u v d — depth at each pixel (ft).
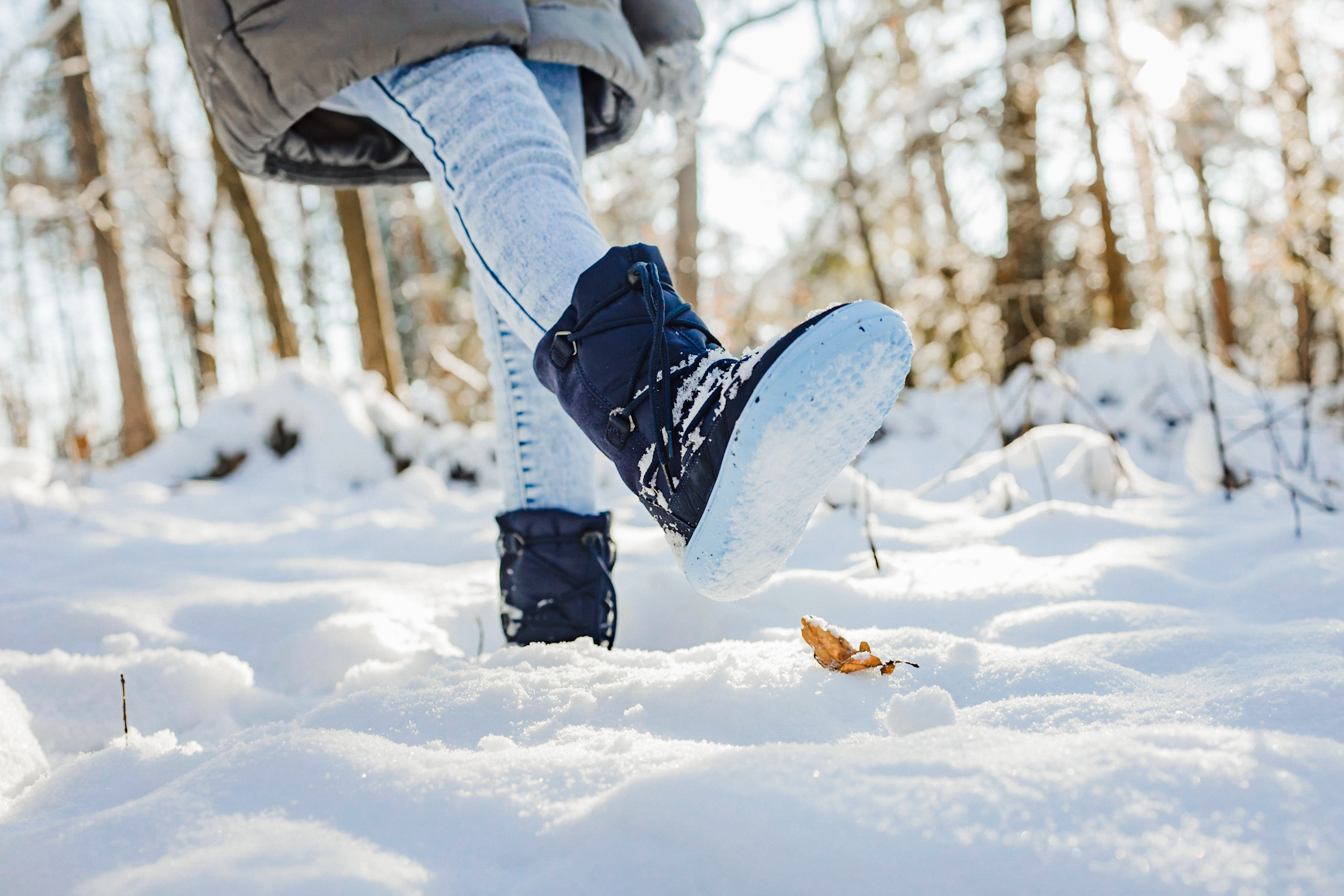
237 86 4.41
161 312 66.33
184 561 8.63
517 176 3.84
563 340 3.46
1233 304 45.57
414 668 4.43
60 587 7.03
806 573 5.68
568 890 1.95
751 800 2.10
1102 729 2.75
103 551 9.50
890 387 2.89
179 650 5.60
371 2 4.05
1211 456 9.73
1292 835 1.86
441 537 9.53
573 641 4.59
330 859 2.06
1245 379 23.41
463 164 3.95
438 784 2.44
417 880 2.04
